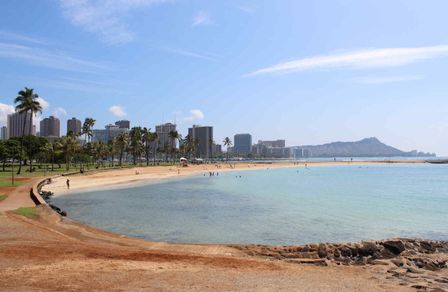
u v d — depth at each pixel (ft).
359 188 273.95
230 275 51.98
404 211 152.35
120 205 166.20
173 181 341.62
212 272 53.31
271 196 212.23
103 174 372.58
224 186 287.89
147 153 651.25
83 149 499.51
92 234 88.02
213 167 653.30
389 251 75.41
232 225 116.47
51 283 44.55
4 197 147.64
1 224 89.92
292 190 254.68
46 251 62.80
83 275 48.73
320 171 601.21
